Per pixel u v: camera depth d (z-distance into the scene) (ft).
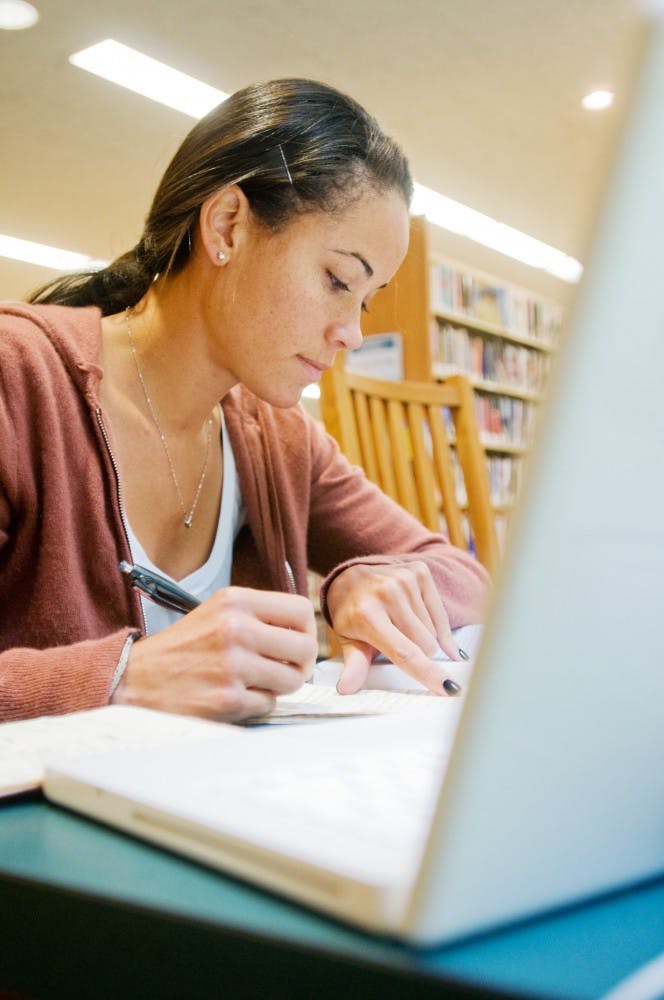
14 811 1.19
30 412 3.10
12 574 3.14
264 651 2.14
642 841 0.82
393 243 3.22
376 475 4.86
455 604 3.55
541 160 14.26
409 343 7.00
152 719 1.68
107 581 3.22
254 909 0.81
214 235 3.16
